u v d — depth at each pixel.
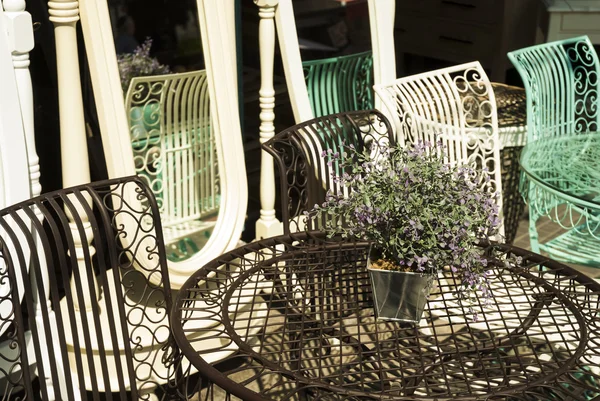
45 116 3.23
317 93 3.53
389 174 2.15
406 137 3.26
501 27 5.21
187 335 2.88
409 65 5.03
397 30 4.90
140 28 2.88
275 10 3.35
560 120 4.03
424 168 2.16
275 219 3.59
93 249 2.81
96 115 3.07
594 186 2.94
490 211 2.15
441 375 2.08
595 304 2.70
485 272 2.17
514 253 2.60
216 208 3.21
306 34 3.44
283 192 2.76
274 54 3.58
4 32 2.42
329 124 3.00
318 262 2.60
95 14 2.70
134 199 2.88
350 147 2.40
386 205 2.10
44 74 3.17
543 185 2.96
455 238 2.08
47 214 2.19
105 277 2.31
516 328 2.31
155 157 3.00
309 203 2.91
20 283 2.58
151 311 2.95
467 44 5.17
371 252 2.25
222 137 3.17
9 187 2.49
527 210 4.69
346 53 3.59
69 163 2.70
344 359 2.91
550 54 3.97
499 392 1.91
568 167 3.14
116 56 2.82
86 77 3.03
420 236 2.13
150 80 2.93
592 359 2.66
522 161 3.20
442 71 3.35
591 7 5.32
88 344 2.27
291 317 2.69
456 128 3.31
